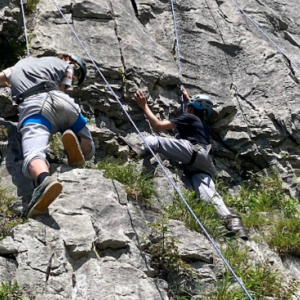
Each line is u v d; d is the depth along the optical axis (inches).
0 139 265.9
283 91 351.3
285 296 243.6
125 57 323.9
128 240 231.9
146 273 227.1
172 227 249.3
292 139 336.2
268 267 257.0
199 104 305.6
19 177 253.1
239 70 358.3
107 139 292.2
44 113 249.0
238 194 313.1
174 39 357.7
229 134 327.6
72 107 255.4
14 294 199.0
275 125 335.3
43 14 330.6
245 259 256.8
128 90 311.9
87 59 313.6
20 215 237.5
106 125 301.1
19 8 321.7
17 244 213.5
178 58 346.3
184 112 310.0
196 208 266.7
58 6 336.2
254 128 331.3
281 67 362.3
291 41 404.5
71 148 250.4
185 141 291.4
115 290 213.8
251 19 395.2
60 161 266.5
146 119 309.9
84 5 339.3
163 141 289.7
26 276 205.6
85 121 261.4
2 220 229.6
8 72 261.6
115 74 313.6
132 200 254.1
